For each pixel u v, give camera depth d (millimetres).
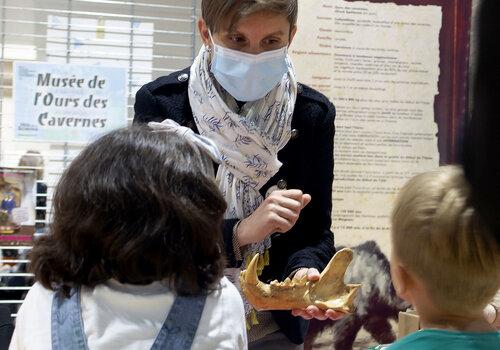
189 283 946
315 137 1552
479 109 544
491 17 523
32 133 1865
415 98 2357
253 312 1437
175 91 1545
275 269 1531
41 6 2195
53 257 960
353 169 2328
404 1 2354
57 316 930
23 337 940
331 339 2244
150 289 948
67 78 1880
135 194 927
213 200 991
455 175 979
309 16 2307
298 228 1550
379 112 2340
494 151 547
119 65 2027
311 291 1291
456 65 2373
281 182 1534
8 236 1812
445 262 949
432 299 992
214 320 957
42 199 1923
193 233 946
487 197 571
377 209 2334
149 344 904
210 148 1250
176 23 2299
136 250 909
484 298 967
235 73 1439
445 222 941
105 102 1896
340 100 2322
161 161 960
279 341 1524
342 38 2324
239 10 1358
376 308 2289
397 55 2350
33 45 2191
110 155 961
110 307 923
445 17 2375
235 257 1422
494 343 942
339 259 1309
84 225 924
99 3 2234
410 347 955
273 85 1471
